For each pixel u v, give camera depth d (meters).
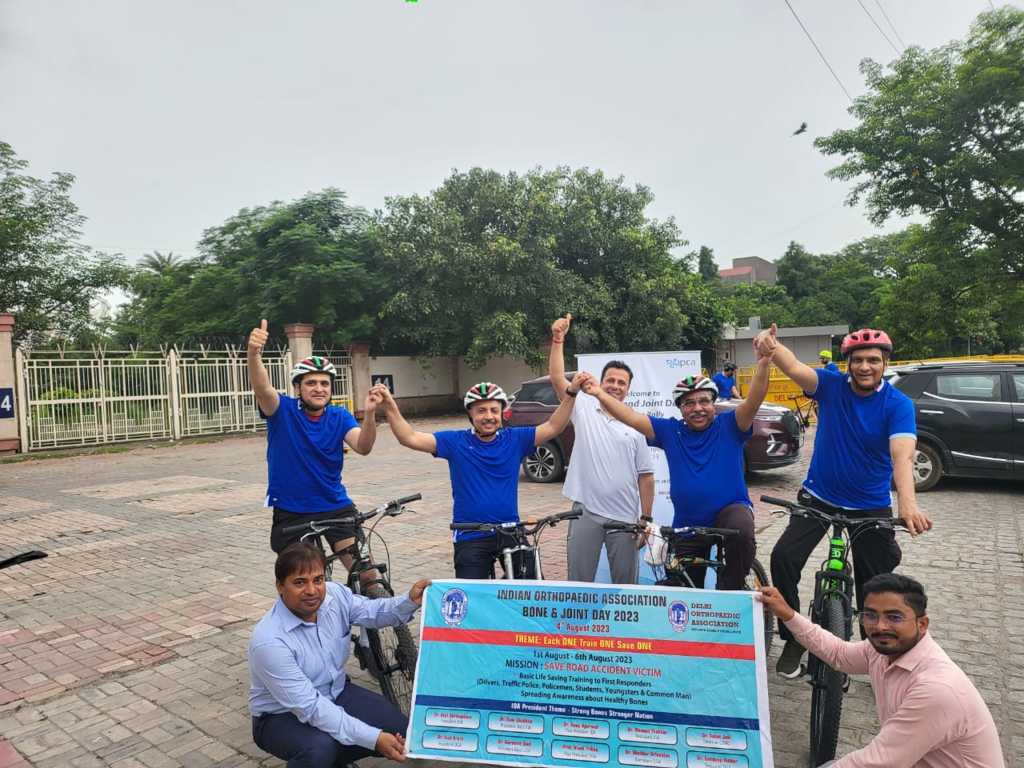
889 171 17.02
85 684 3.98
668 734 2.73
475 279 21.05
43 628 4.84
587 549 4.16
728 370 12.51
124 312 27.69
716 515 3.60
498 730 2.84
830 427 3.45
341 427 3.86
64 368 15.36
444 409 24.61
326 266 20.11
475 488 3.69
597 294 22.06
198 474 11.91
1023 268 16.73
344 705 2.92
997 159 15.78
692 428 3.68
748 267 74.94
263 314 20.31
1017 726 3.30
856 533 3.26
